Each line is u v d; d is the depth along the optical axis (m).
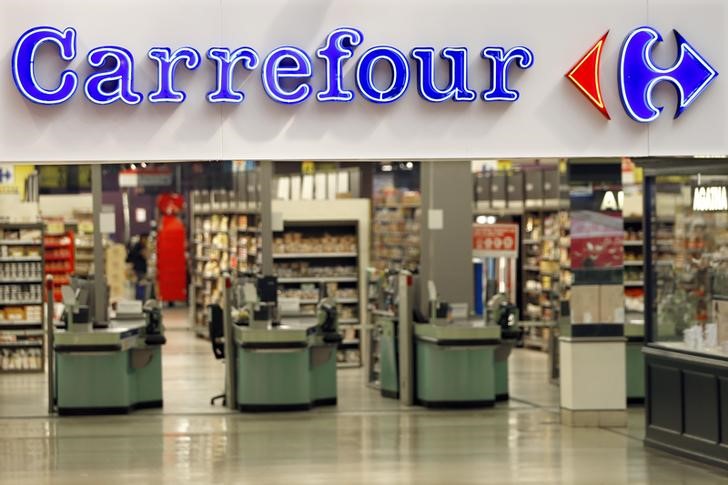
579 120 9.24
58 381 15.29
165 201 31.86
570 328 14.07
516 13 9.16
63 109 8.85
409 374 16.02
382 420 14.83
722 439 11.50
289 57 8.91
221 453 12.62
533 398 16.62
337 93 8.94
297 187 21.58
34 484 11.09
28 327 19.89
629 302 17.94
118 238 34.41
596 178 13.98
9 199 20.12
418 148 9.09
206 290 25.31
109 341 14.91
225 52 8.88
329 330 15.95
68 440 13.46
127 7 8.87
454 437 13.53
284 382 15.51
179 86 8.91
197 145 8.92
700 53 9.35
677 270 12.24
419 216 20.64
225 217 24.28
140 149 8.89
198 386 17.95
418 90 9.06
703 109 9.36
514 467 11.75
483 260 21.92
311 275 20.58
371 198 22.47
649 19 9.30
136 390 15.74
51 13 8.82
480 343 15.50
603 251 14.01
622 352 14.10
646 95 9.23
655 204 12.55
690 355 11.93
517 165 24.64
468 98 9.07
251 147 8.95
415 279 16.53
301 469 11.73
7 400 16.67
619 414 14.14
